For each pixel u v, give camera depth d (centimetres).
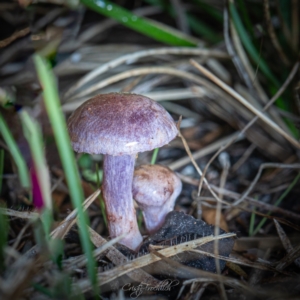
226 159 25
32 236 18
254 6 27
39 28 26
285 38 26
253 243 19
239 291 17
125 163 17
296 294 16
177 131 17
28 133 16
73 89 25
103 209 19
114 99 17
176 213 18
